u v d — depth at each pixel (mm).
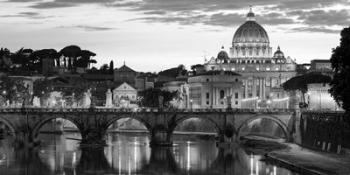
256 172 190125
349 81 185250
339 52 193125
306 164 193875
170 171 195750
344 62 192375
